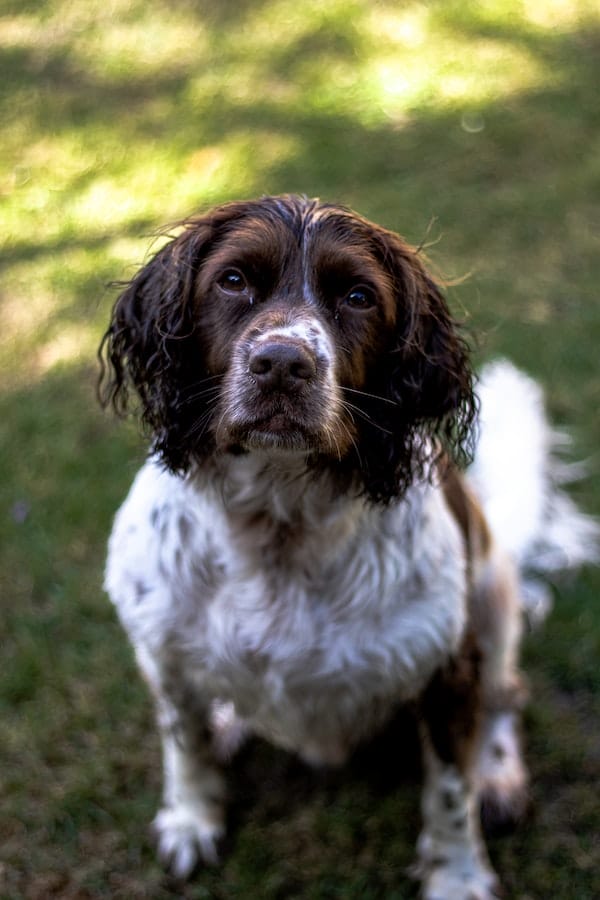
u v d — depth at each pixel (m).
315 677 2.73
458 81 7.94
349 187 6.66
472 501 3.23
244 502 2.64
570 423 4.75
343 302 2.50
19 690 3.57
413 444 2.72
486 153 7.02
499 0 9.20
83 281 5.77
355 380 2.53
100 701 3.56
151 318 2.65
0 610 3.89
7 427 4.77
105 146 7.26
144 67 8.41
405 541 2.69
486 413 4.15
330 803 3.29
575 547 4.05
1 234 6.28
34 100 7.97
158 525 2.76
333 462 2.58
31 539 4.19
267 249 2.45
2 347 5.29
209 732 3.12
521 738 3.47
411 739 3.44
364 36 8.66
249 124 7.46
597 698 3.59
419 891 3.03
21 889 3.04
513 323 5.39
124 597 2.84
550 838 3.17
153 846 3.16
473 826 2.99
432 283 2.76
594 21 8.85
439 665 2.78
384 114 7.52
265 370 2.29
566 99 7.67
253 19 9.05
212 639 2.73
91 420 4.80
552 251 6.02
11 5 9.55
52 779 3.32
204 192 6.61
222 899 3.04
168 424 2.62
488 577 3.21
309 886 3.06
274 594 2.69
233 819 3.25
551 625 3.85
